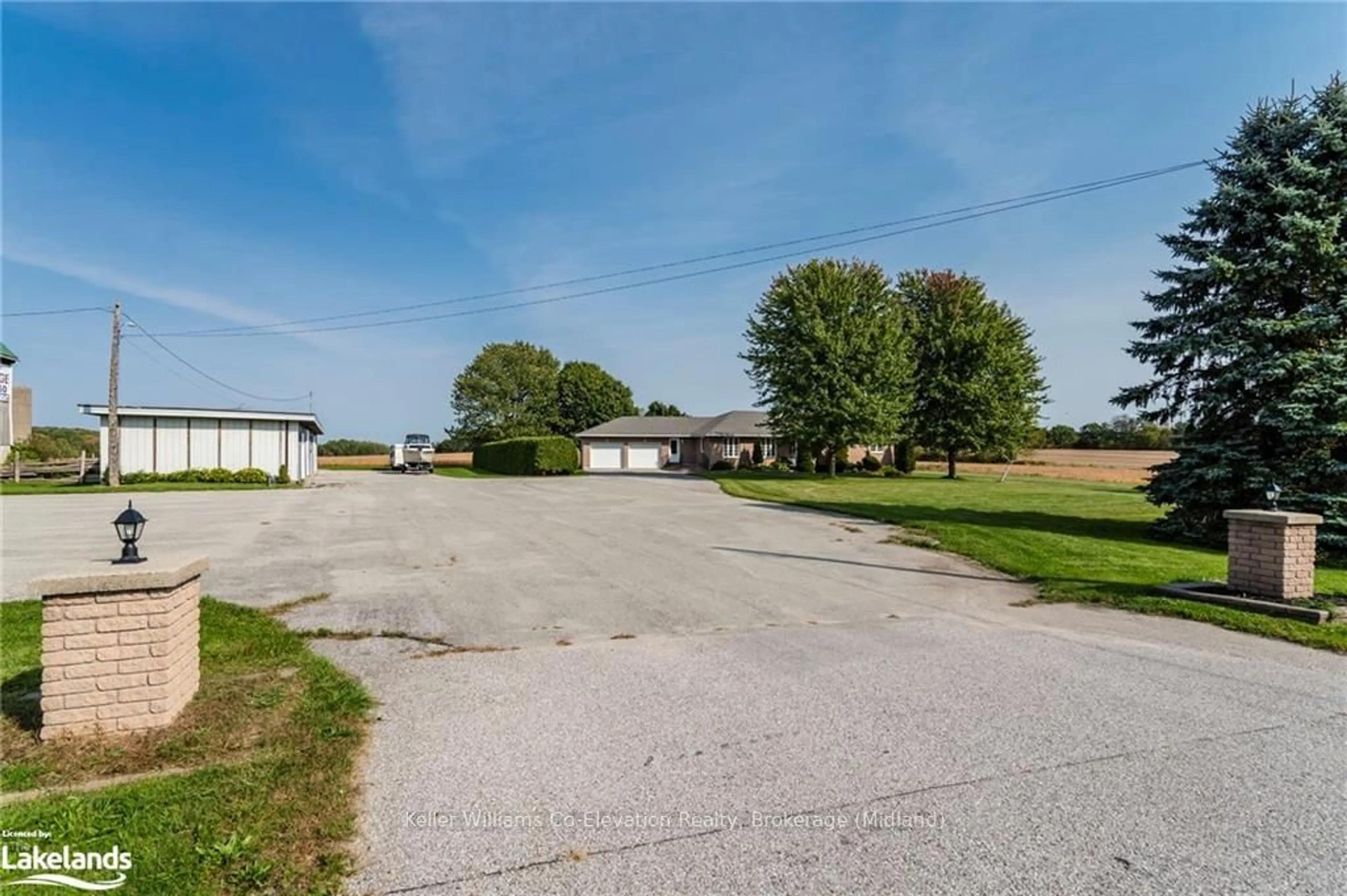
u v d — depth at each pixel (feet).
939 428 113.09
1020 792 11.07
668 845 9.52
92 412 84.02
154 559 13.83
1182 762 12.19
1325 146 38.83
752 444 154.81
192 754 11.82
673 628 21.43
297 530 44.16
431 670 17.03
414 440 152.97
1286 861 9.18
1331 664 17.92
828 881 8.73
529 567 31.42
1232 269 39.63
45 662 12.08
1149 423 46.34
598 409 213.05
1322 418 37.52
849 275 106.22
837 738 13.10
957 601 25.57
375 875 8.79
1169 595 25.31
